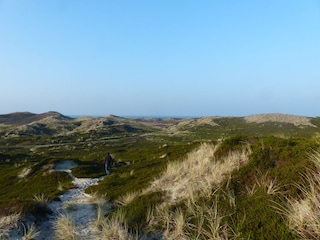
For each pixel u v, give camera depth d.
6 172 39.97
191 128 162.75
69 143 109.38
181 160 15.80
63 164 34.19
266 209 7.15
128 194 12.85
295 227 6.13
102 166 34.12
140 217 9.51
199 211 8.27
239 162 10.05
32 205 11.63
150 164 24.02
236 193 8.53
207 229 7.47
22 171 34.94
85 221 11.02
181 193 10.16
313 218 5.79
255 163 9.34
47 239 9.50
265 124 146.38
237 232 6.82
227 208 7.88
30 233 9.31
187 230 7.79
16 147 99.69
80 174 28.47
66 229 9.55
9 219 10.10
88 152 82.50
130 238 8.34
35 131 149.75
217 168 10.38
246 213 7.35
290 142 10.04
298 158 8.55
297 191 7.20
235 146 11.55
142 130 174.25
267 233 6.39
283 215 6.72
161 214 9.09
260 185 8.25
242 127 146.88
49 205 14.11
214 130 147.38
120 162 35.94
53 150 88.50
